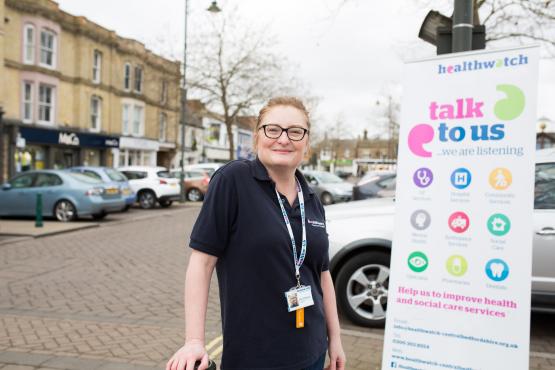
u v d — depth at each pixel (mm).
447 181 2850
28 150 22844
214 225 1872
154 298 5973
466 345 2773
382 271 4922
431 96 2902
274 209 1941
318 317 2021
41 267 7746
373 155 97688
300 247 1987
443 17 4578
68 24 25188
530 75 2654
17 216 14828
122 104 30141
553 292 4527
